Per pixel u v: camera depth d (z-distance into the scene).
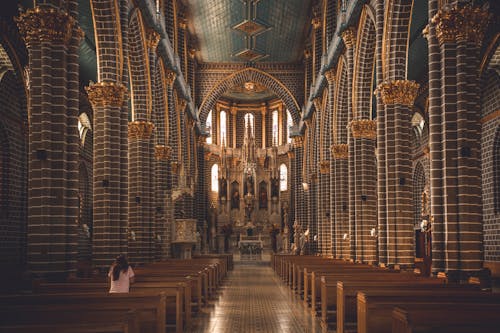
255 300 21.34
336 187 33.28
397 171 21.31
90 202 41.16
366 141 27.62
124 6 21.86
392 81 21.39
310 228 47.28
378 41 22.41
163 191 33.75
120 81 21.34
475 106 15.11
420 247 35.81
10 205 27.48
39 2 15.59
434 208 15.34
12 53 25.88
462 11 14.92
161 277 16.64
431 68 15.67
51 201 15.40
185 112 45.28
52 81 15.65
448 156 15.06
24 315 7.78
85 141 40.25
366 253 27.12
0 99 26.61
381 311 9.37
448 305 8.35
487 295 9.96
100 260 20.33
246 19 43.47
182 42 43.50
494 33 24.41
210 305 19.81
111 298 9.92
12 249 27.72
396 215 21.25
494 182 29.80
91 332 6.31
